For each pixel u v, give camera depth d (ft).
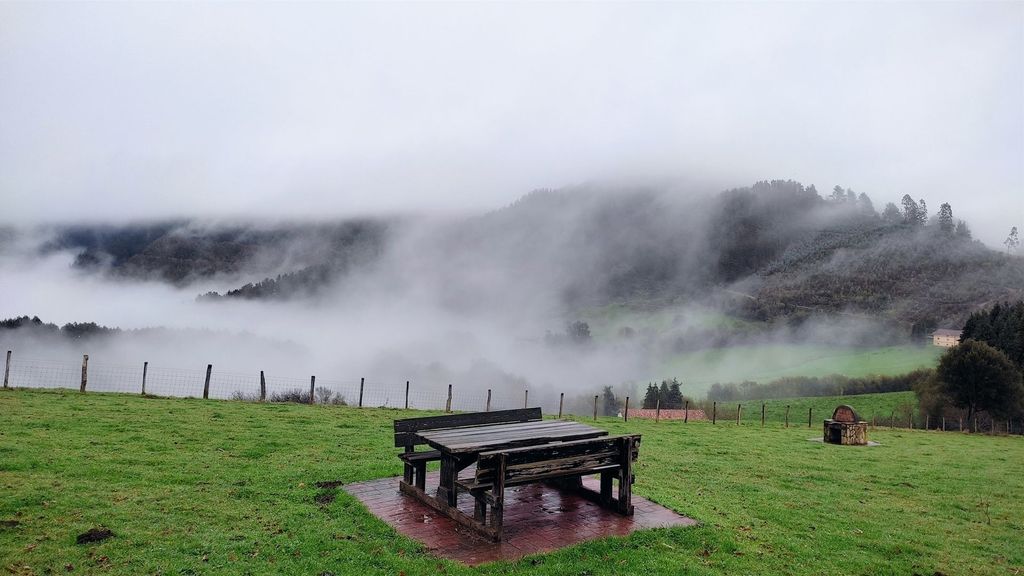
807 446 84.33
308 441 59.16
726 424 118.73
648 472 56.18
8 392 78.13
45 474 41.24
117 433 56.34
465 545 32.71
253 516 35.99
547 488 44.83
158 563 29.07
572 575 29.76
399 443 40.11
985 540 41.27
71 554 29.35
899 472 65.41
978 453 89.86
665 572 30.76
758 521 41.11
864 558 35.53
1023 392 183.93
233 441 56.54
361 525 35.19
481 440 36.96
